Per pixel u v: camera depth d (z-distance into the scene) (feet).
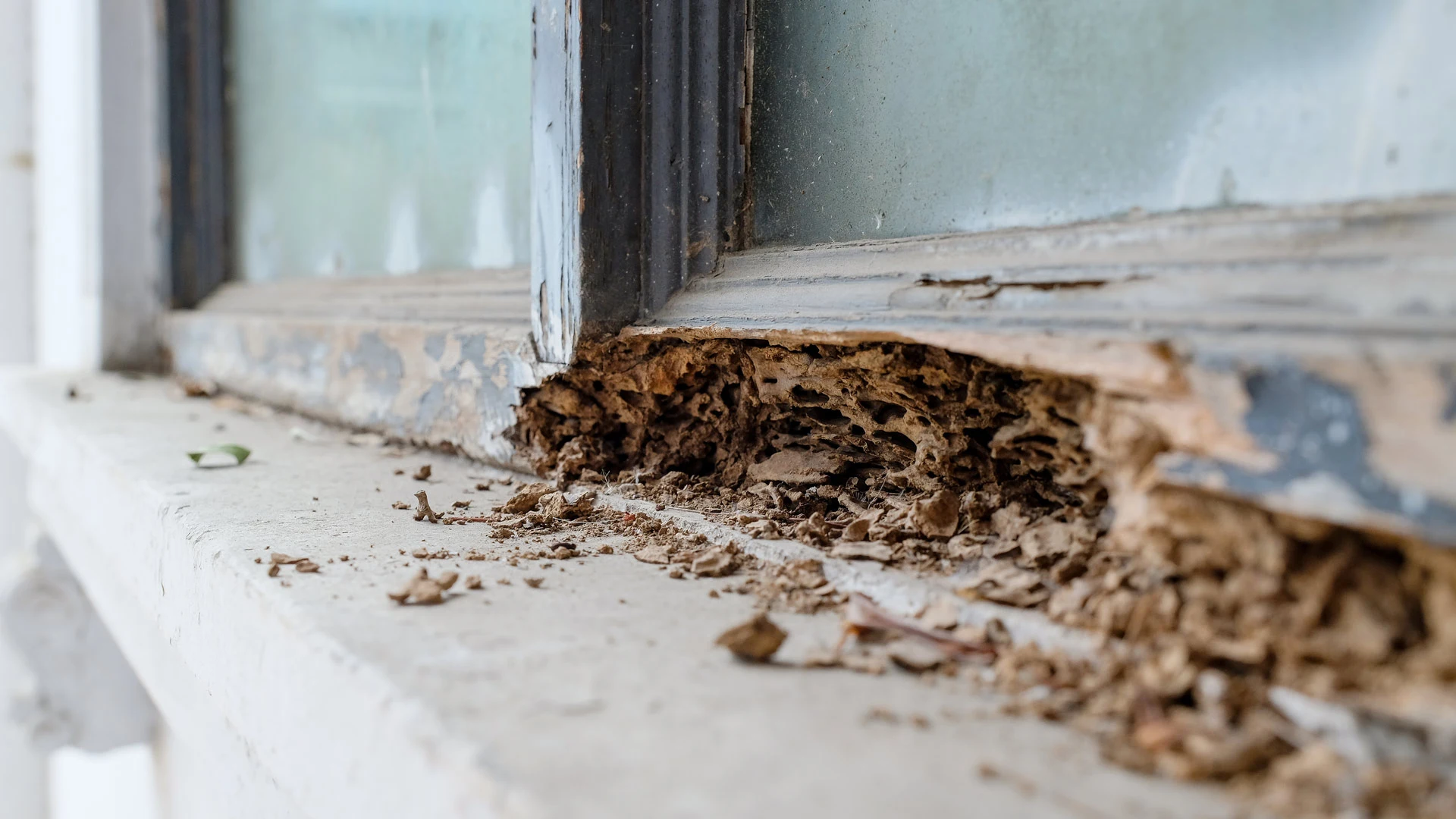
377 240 3.10
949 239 1.82
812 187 2.06
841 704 1.42
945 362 1.73
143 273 4.25
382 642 1.54
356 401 2.74
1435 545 1.18
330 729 1.51
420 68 2.85
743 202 2.15
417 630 1.57
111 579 2.44
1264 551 1.35
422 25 2.83
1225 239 1.56
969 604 1.58
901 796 1.14
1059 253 1.69
